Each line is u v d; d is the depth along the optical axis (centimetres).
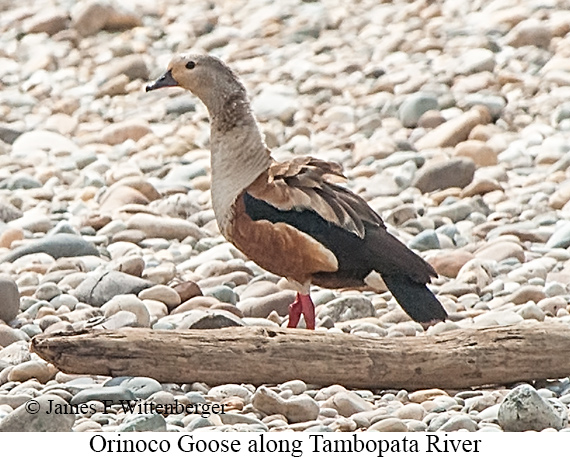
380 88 3862
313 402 1700
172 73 2159
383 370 1795
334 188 2058
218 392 1767
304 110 3734
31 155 3447
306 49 4338
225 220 2092
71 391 1777
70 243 2616
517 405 1634
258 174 2083
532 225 2747
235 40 4541
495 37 4209
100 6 4647
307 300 2070
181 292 2323
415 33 4312
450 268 2494
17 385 1844
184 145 3506
